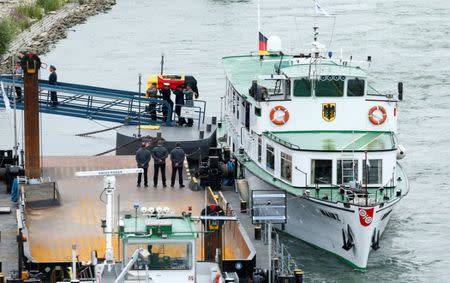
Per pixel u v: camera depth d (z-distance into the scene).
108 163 175.00
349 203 144.00
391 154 151.75
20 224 132.62
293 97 157.62
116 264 109.25
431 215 168.12
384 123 158.62
